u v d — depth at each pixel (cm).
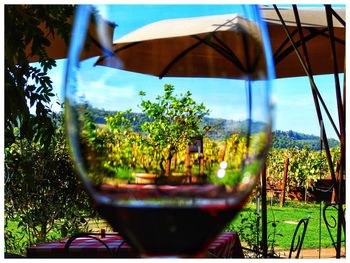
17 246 636
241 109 57
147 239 50
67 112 59
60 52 388
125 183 53
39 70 283
